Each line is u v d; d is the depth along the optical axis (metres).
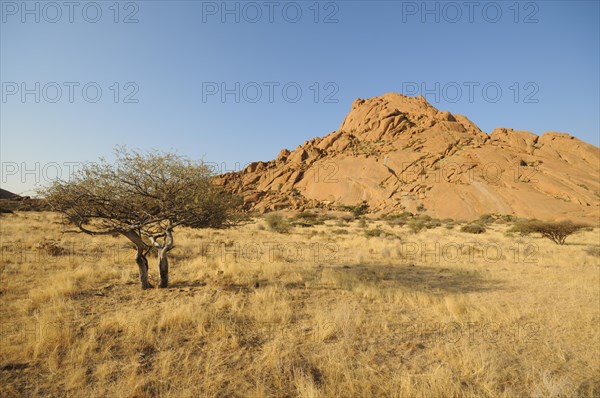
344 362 4.01
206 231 24.56
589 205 65.94
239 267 9.71
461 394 3.41
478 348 4.57
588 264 12.10
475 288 8.27
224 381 3.62
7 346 4.27
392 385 3.58
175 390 3.44
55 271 8.87
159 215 7.33
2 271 8.58
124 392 3.35
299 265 10.93
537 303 6.87
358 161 101.88
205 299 6.54
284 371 3.83
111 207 7.22
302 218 58.66
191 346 4.46
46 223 22.95
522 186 74.75
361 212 79.25
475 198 73.94
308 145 127.31
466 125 112.69
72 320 5.30
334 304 6.63
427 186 82.25
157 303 6.32
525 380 3.75
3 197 62.25
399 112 121.44
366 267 11.20
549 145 92.69
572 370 4.01
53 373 3.70
